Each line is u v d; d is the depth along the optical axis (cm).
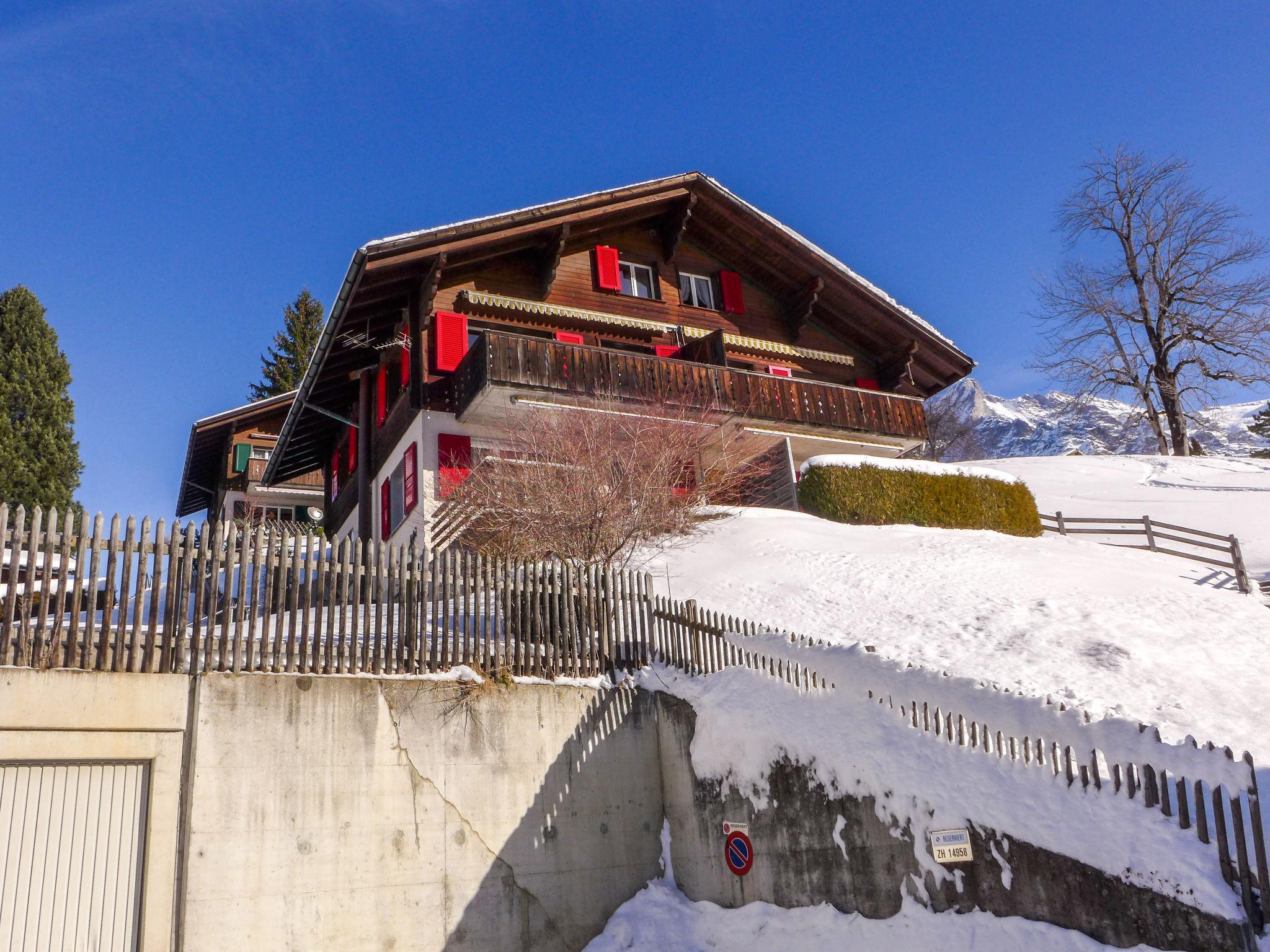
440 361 1853
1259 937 506
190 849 695
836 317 2405
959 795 666
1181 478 3009
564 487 1282
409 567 861
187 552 759
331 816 752
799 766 786
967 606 1180
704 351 2130
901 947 676
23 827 657
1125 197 3894
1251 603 1211
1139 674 920
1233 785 536
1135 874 559
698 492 1653
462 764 823
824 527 1703
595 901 852
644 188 2058
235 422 3119
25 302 3553
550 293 2028
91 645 699
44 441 3344
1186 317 3716
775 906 785
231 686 743
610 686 933
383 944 745
